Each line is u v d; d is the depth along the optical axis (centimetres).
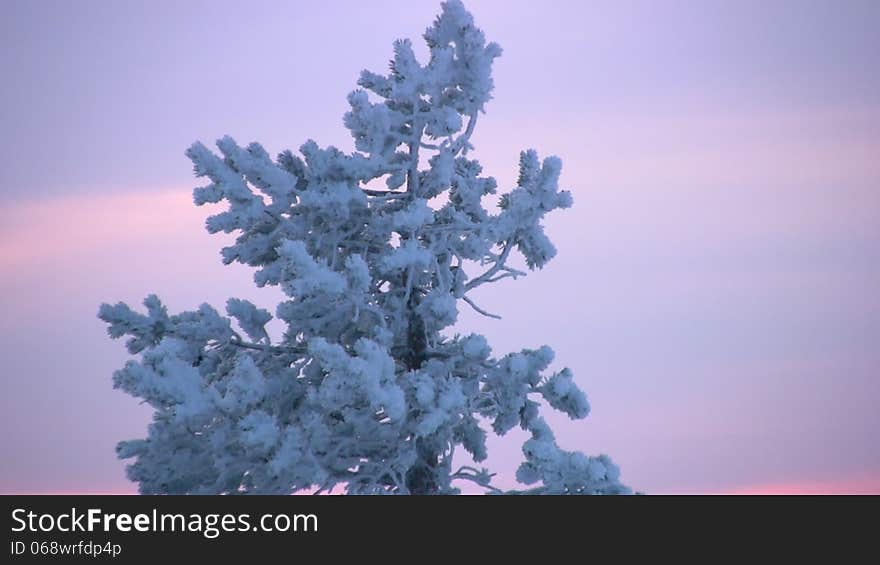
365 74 2155
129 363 1834
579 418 2056
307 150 2112
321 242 2127
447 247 2158
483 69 2123
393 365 1900
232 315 2133
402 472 2030
